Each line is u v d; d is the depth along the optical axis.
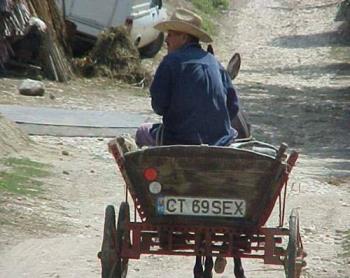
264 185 19.53
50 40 70.06
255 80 89.69
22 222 29.88
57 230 29.52
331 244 29.83
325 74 95.44
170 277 25.22
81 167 40.09
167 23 21.11
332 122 65.62
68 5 76.94
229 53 109.38
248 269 26.28
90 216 31.75
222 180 19.55
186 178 19.58
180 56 20.88
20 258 26.33
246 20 127.56
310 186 39.50
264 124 63.66
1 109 54.12
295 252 19.58
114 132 49.78
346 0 126.62
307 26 125.56
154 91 20.88
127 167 19.72
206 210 19.75
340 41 117.06
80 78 72.69
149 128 21.45
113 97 68.00
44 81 68.88
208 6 126.81
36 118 51.09
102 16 77.94
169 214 19.80
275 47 113.94
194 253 20.02
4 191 33.12
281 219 21.06
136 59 75.06
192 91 20.62
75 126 49.25
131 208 32.66
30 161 39.62
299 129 62.28
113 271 20.05
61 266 25.70
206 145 19.70
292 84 87.69
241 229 19.84
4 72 68.69
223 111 20.89
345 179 42.12
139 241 20.09
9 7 67.44
